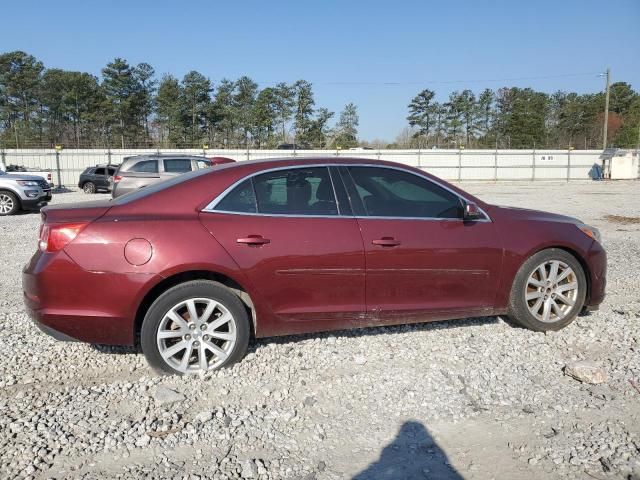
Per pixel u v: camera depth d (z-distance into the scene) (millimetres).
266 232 4047
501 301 4672
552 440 3123
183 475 2818
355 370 4070
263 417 3400
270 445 3104
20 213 16344
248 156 39500
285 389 3721
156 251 3820
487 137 71062
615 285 6672
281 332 4180
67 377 4016
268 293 4055
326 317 4223
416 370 4055
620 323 5047
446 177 43062
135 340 3957
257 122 62625
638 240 10422
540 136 70125
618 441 3090
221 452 3031
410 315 4426
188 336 3957
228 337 4027
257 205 4145
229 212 4078
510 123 69562
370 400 3617
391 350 4430
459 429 3262
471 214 4480
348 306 4254
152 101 64438
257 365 4125
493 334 4773
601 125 71250
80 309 3793
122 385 3826
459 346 4492
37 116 62656
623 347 4477
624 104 80438
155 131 65188
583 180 42344
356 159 4523
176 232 3881
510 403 3557
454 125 69938
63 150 36469
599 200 21344
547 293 4773
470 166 43281
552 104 77625
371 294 4285
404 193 4527
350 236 4203
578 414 3406
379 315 4348
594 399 3596
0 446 3066
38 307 3805
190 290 3893
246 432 3225
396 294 4348
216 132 63812
